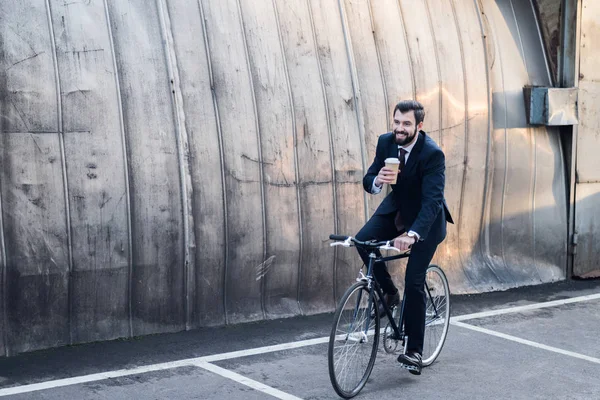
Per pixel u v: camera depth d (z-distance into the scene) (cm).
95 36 562
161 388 487
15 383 482
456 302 735
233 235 620
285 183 648
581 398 495
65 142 542
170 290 596
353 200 689
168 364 532
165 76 590
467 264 783
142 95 577
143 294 584
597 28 834
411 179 494
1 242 518
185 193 593
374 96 709
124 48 575
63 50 546
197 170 599
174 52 598
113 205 560
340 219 682
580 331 651
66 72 545
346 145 686
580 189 847
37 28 539
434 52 756
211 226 608
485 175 787
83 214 548
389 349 523
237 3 641
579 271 853
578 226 848
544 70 834
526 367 554
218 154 611
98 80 558
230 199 617
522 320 680
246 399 474
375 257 489
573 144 834
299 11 677
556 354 586
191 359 545
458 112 764
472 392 500
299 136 657
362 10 719
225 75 621
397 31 738
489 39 799
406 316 505
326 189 673
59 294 546
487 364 558
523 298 759
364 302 485
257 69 640
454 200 768
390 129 718
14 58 526
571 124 820
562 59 829
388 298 519
